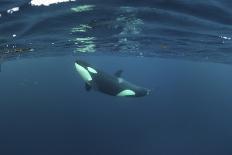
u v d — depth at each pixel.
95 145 22.30
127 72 50.34
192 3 11.29
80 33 12.65
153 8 11.16
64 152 21.39
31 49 16.36
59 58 24.94
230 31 11.82
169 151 20.64
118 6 11.00
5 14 11.12
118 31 12.49
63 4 11.05
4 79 35.75
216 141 23.02
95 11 11.06
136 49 17.91
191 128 26.81
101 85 10.29
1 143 23.44
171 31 12.33
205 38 13.16
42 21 11.38
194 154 20.23
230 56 17.84
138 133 25.36
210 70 34.06
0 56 18.05
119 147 21.69
